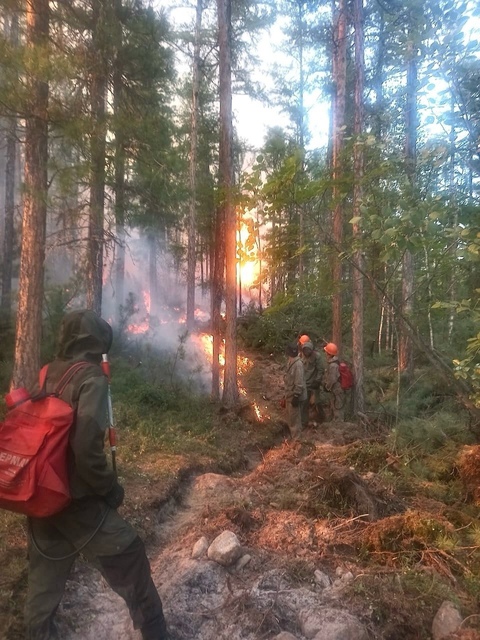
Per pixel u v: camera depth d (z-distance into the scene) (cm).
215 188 984
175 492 565
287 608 340
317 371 1040
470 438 630
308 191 509
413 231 437
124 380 987
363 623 324
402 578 362
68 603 349
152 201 969
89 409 277
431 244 461
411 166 564
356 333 1016
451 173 568
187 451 724
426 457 601
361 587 348
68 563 303
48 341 1014
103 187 887
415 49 476
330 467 511
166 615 334
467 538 428
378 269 563
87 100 782
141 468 607
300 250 532
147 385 992
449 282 612
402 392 884
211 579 365
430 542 406
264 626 324
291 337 1681
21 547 388
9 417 283
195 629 329
